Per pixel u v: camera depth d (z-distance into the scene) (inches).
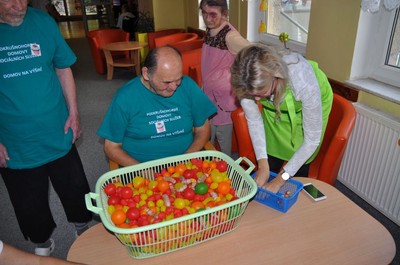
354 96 81.8
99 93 190.1
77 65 255.6
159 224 36.0
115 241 41.9
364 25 78.0
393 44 76.9
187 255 39.4
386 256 38.8
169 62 49.1
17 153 58.6
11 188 61.1
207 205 42.3
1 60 52.7
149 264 38.3
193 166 51.8
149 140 61.2
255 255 39.2
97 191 44.2
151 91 56.9
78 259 39.1
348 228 43.3
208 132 67.3
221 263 38.1
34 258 32.6
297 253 39.4
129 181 51.8
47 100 58.1
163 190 46.3
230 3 138.9
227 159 52.4
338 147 57.7
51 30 58.5
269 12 121.6
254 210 47.1
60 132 62.2
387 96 72.2
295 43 108.3
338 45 84.8
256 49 43.5
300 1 103.4
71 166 65.9
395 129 69.5
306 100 48.5
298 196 49.9
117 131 57.8
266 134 66.4
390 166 72.7
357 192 85.0
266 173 54.1
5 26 52.6
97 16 397.4
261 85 41.9
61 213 88.7
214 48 81.1
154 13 216.7
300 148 52.9
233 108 85.6
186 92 60.1
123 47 202.7
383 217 79.9
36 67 56.0
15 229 83.7
